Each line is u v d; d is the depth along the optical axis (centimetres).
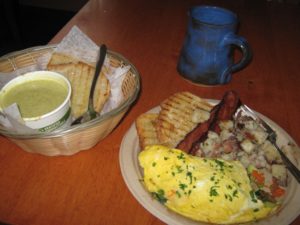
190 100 39
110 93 39
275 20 69
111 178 34
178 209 28
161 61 54
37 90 33
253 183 31
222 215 27
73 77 39
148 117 37
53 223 29
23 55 40
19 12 153
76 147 34
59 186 32
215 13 47
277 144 36
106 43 58
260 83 50
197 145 33
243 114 39
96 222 29
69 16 158
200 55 45
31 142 30
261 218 28
